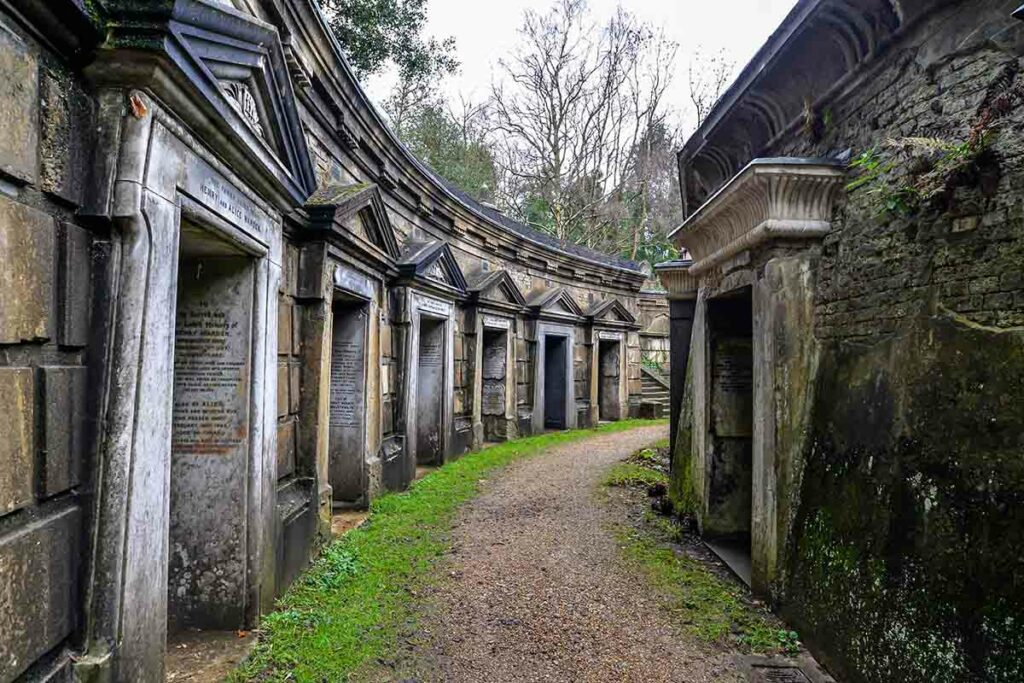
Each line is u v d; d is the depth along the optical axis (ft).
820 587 11.00
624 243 74.08
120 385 6.86
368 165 20.89
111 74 6.70
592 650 11.10
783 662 10.70
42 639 5.80
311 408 15.40
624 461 30.55
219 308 11.63
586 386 46.91
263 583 11.78
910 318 9.71
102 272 6.88
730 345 17.78
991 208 8.18
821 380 12.32
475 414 33.50
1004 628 7.14
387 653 10.72
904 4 9.94
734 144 17.95
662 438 39.32
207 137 8.73
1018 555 7.16
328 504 16.22
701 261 17.71
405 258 23.79
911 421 9.36
